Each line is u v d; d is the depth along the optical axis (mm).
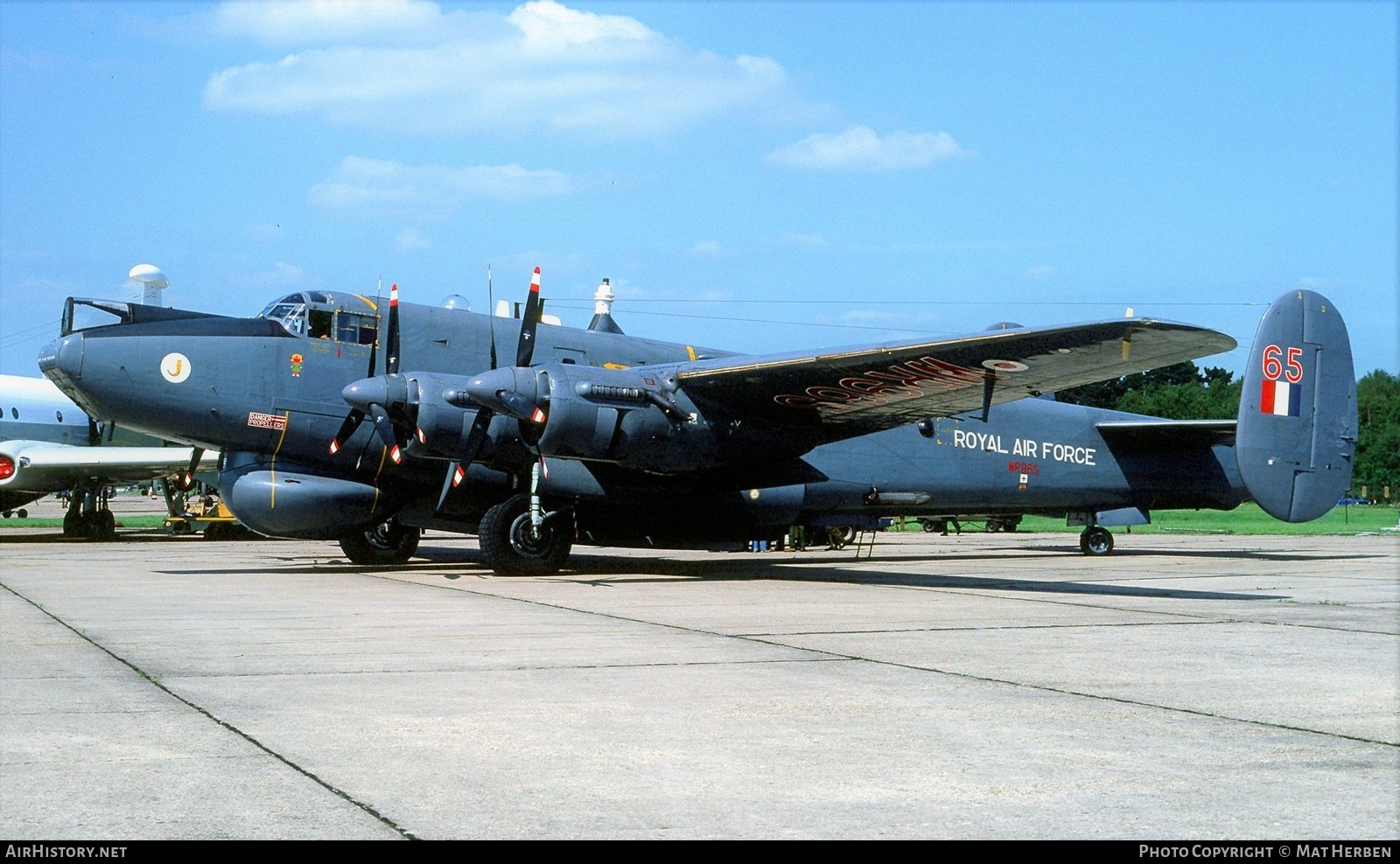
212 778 4625
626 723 5750
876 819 4172
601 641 8750
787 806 4328
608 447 14203
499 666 7492
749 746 5281
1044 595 13141
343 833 3928
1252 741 5449
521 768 4859
